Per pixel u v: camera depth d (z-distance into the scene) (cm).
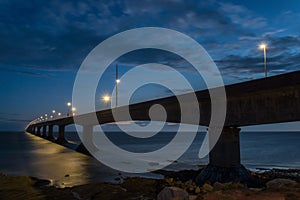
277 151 9644
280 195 1598
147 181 2727
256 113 2462
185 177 3156
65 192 2303
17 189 2423
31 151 7181
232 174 2638
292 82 2097
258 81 2381
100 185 2538
